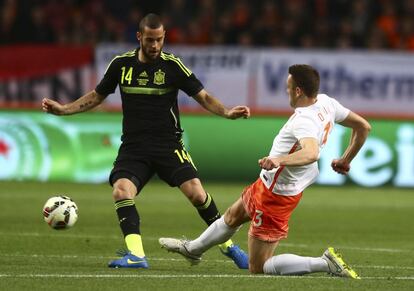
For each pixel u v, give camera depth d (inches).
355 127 1255.5
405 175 2783.0
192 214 2090.3
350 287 1112.8
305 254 1520.7
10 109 2778.1
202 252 1293.1
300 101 1197.7
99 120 2778.1
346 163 1295.5
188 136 2827.3
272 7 3346.5
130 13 3469.5
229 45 3312.0
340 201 2426.2
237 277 1183.6
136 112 1331.2
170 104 1339.8
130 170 1318.9
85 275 1187.3
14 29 3272.6
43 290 1073.5
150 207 2214.6
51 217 1338.6
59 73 3147.1
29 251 1473.9
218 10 3467.0
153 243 1617.9
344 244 1664.6
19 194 2399.1
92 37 3346.5
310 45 3282.5
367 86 3112.7
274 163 1100.5
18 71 3147.1
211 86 3129.9
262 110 3117.6
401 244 1674.5
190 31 3321.9
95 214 2042.3
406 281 1180.5
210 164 2824.8
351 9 3444.9
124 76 1332.4
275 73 3115.2
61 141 2768.2
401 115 3112.7
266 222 1208.8
